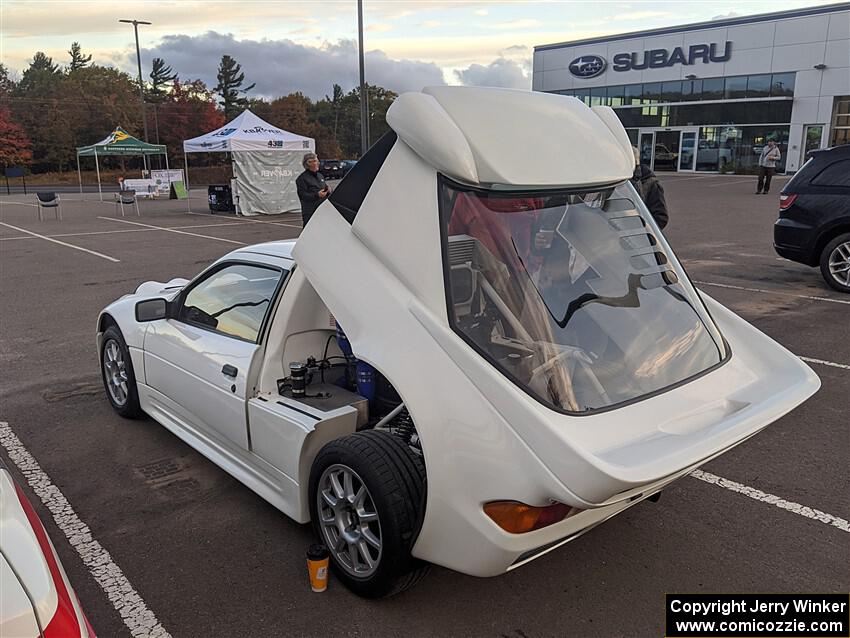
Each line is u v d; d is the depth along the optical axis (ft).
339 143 273.54
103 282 32.01
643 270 9.90
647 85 118.73
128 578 9.52
